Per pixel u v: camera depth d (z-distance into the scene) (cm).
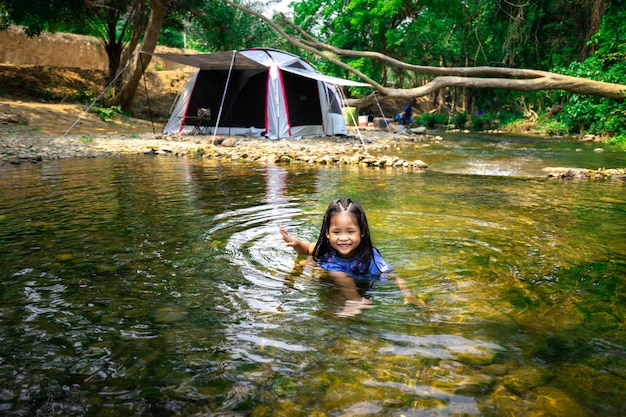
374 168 953
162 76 3356
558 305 266
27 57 2897
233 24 2516
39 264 331
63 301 268
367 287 292
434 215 500
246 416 167
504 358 207
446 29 3584
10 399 177
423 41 3534
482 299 274
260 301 269
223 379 190
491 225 457
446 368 198
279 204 545
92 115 1973
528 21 2762
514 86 1638
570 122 2195
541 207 555
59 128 1608
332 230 316
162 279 302
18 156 977
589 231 437
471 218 488
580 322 244
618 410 170
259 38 2852
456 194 639
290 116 1581
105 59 3347
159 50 3750
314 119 1703
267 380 189
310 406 173
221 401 176
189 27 4028
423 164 973
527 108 3203
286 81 1599
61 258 344
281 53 1638
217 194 611
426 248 376
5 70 2491
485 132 2503
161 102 2992
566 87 1622
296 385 186
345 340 222
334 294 280
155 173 811
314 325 238
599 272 322
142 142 1333
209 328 235
